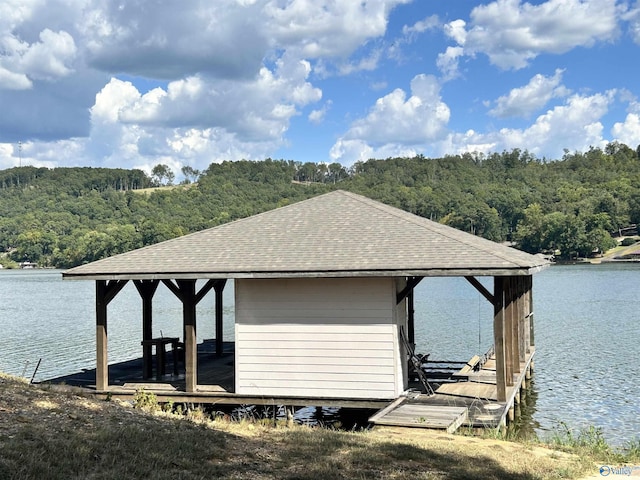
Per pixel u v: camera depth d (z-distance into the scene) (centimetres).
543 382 2084
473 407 1315
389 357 1397
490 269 1274
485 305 4672
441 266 1298
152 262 1484
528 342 2144
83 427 947
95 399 1200
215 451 893
